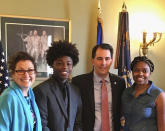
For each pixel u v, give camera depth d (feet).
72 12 8.70
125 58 8.42
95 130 5.69
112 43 9.23
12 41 8.02
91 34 8.96
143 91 5.48
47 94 4.89
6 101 4.00
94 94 5.89
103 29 9.11
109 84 6.03
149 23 9.52
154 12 9.62
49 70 8.45
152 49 9.70
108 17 9.15
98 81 5.96
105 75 5.98
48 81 5.19
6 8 7.97
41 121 4.69
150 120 5.25
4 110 3.93
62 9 8.57
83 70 8.91
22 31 8.11
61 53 5.24
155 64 9.77
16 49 8.07
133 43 9.44
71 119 5.06
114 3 9.20
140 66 5.42
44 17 8.36
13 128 3.97
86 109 5.80
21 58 4.30
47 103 4.87
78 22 8.79
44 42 8.36
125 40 8.44
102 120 5.71
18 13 8.09
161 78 9.83
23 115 4.11
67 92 5.25
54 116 4.82
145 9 9.53
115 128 5.88
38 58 8.32
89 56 8.96
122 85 6.16
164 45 9.78
